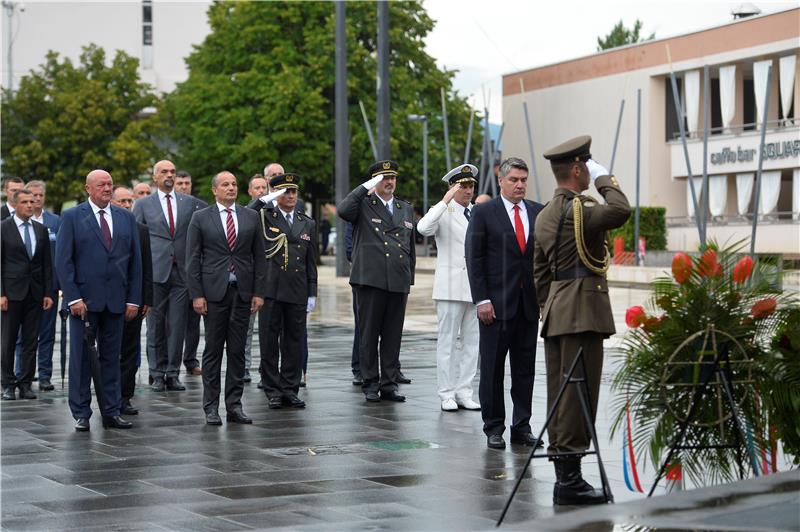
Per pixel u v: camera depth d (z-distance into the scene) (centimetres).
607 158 2672
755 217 3138
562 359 718
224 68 4784
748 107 3788
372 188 1184
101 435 995
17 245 1253
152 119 4931
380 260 1184
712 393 666
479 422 1055
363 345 1198
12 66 5016
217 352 1059
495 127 3553
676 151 3516
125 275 1051
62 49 5141
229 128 4678
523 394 937
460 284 1115
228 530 644
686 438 673
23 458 883
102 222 1044
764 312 673
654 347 675
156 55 5734
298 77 4556
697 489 560
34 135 4959
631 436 680
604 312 713
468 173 1116
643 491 713
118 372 1047
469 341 1139
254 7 4672
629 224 3566
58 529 652
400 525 649
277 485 774
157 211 1328
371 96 4631
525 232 923
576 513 511
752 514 500
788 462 706
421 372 1448
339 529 638
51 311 1340
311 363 1562
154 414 1123
